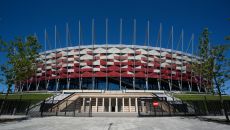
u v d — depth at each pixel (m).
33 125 17.81
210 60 21.72
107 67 64.38
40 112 31.25
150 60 66.12
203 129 15.12
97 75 63.81
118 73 63.72
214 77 21.83
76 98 41.31
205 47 22.53
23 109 31.78
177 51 70.00
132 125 17.98
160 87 65.69
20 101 32.38
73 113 31.06
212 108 31.20
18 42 22.62
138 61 65.19
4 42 22.12
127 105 45.06
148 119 24.05
